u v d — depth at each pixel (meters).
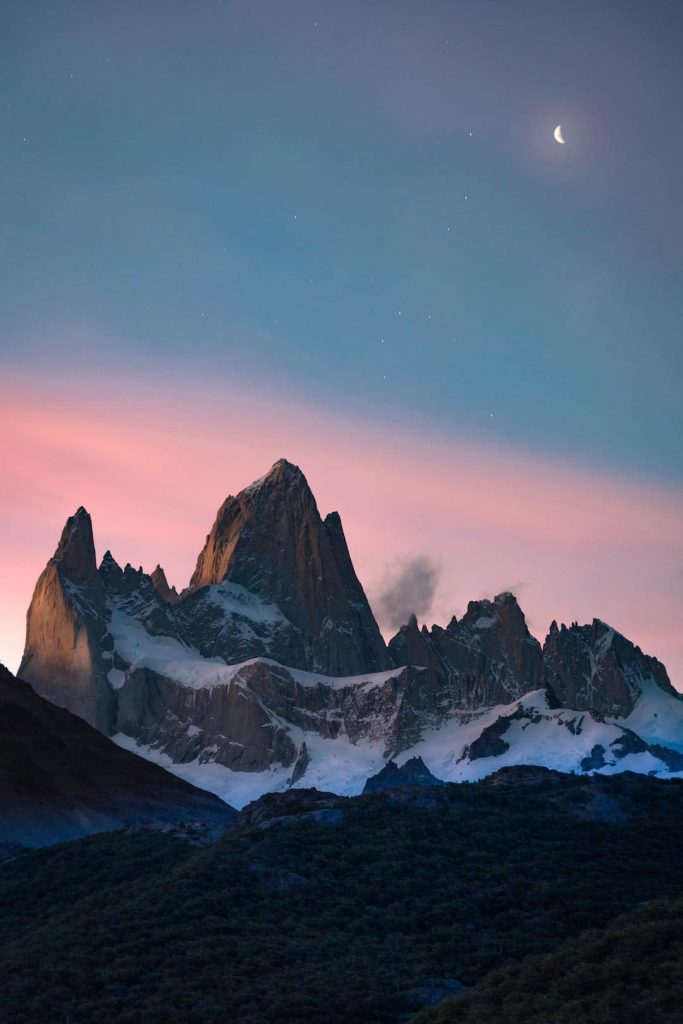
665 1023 187.88
